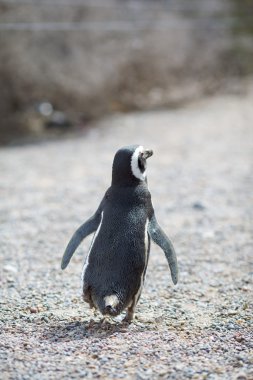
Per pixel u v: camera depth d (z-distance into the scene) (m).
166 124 57.88
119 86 65.94
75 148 50.00
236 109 63.50
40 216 31.91
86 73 60.88
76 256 25.64
